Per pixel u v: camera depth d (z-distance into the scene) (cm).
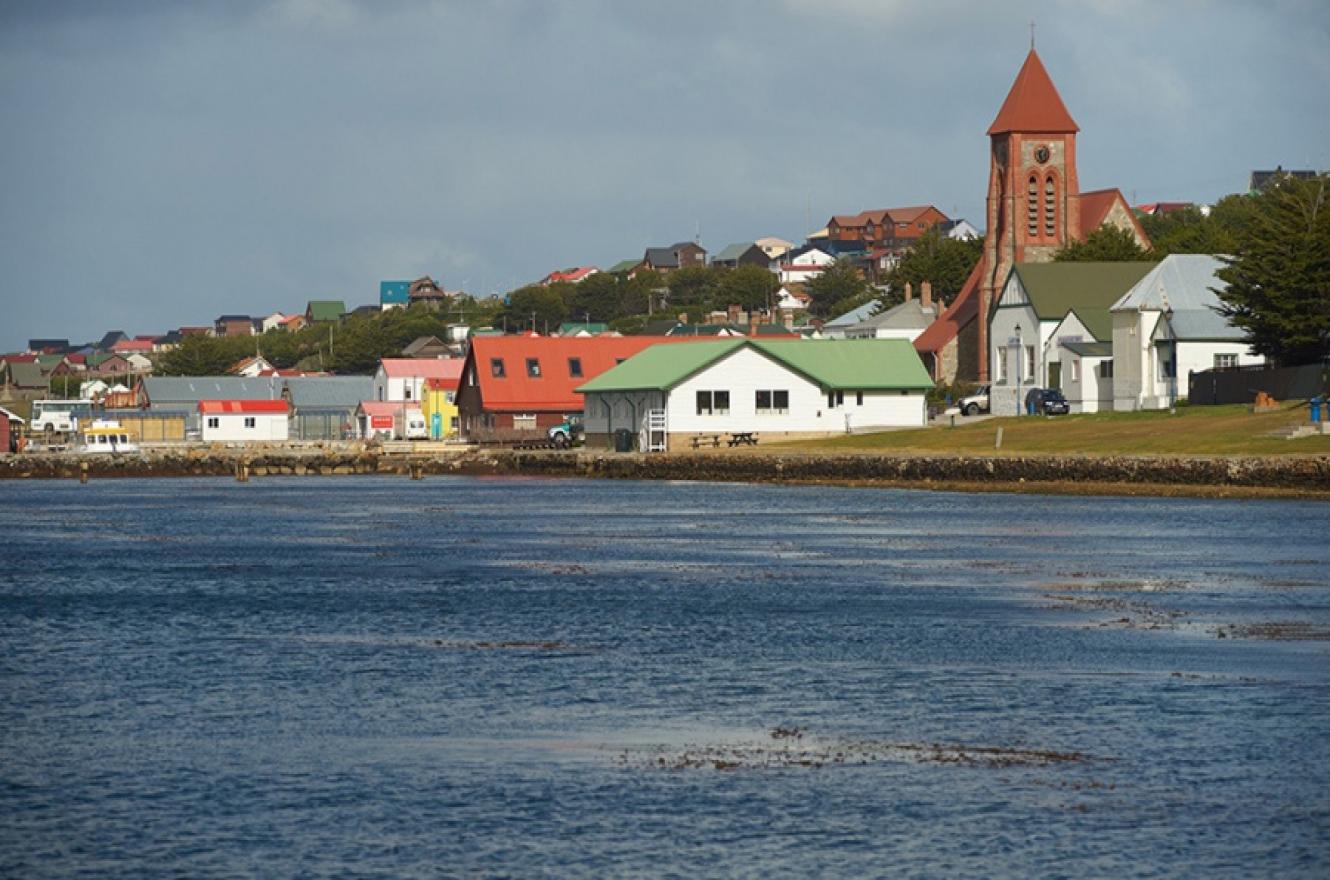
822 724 9612
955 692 10488
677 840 7462
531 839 7488
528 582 16750
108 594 16062
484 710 10069
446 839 7500
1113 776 8406
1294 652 11825
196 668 11606
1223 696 10250
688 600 15125
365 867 7131
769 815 7806
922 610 14250
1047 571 17100
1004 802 7988
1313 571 16750
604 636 12925
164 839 7519
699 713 9938
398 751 9031
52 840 7506
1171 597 14925
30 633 13350
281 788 8312
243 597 15688
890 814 7812
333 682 11019
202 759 8881
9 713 10038
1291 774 8406
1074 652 11925
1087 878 6975
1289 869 7062
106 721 9812
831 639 12662
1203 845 7350
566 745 9138
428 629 13400
